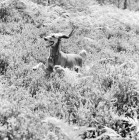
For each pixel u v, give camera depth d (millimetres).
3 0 12289
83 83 6113
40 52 8594
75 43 10906
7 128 3848
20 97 5004
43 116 4398
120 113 5188
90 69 7387
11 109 4219
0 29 10039
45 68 7309
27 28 10727
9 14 11625
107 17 15234
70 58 7984
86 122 4547
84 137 4359
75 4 17297
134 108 5152
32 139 3619
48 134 3684
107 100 5273
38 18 12383
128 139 4191
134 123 4523
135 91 5688
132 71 6816
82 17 14344
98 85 6109
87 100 5168
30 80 6199
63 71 6867
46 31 11070
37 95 5340
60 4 16531
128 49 11477
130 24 15023
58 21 12992
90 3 18969
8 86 5484
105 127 4234
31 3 13727
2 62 6840
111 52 10312
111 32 13344
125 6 23094
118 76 6316
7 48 8156
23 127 3754
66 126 3543
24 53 8016
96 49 11008
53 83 6141
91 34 12719
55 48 7148
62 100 5238
